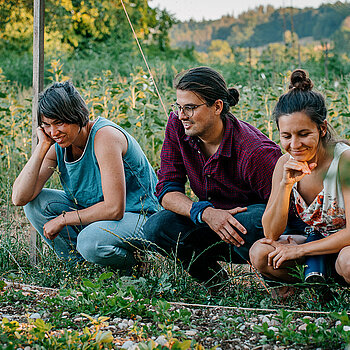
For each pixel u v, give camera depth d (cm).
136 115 639
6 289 330
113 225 344
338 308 276
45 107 330
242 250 315
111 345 239
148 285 316
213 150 317
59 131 334
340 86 788
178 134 328
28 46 2006
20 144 695
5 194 523
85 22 2041
